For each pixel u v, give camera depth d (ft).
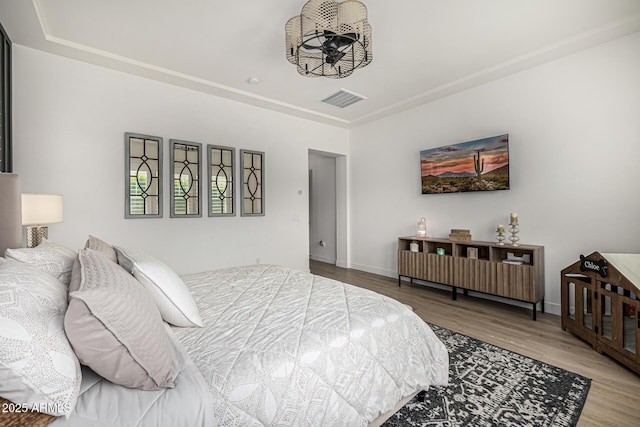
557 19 7.68
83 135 9.62
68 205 9.37
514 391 5.65
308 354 3.72
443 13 7.39
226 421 2.95
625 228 8.46
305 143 15.69
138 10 7.24
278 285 6.44
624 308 6.52
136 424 2.55
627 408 5.18
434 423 4.79
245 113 13.47
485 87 11.43
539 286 9.72
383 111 14.56
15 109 8.54
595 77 8.87
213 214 12.45
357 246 17.22
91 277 3.08
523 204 10.50
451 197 12.69
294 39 6.77
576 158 9.30
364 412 4.05
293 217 15.26
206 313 4.83
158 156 11.09
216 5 7.07
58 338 2.51
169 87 11.37
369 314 4.84
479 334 8.36
